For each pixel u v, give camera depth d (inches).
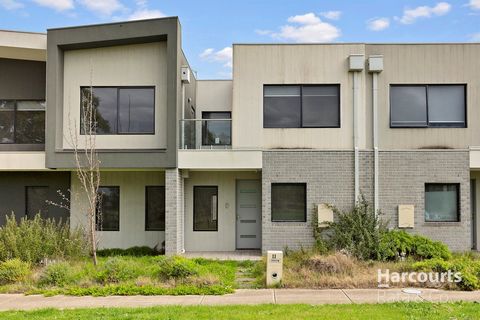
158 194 635.5
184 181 620.4
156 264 458.9
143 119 593.3
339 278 410.9
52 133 574.6
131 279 414.6
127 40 578.9
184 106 619.8
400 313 301.4
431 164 569.6
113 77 594.2
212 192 628.1
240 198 629.9
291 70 582.2
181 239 591.8
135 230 631.2
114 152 567.2
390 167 569.6
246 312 307.6
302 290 388.5
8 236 485.4
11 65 650.8
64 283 407.5
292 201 575.8
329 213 561.6
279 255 406.0
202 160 569.3
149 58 592.1
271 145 577.9
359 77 578.9
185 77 588.7
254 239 626.8
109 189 637.9
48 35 580.7
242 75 583.8
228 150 569.9
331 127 576.7
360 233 514.9
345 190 568.7
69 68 597.9
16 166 595.8
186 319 288.5
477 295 365.1
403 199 566.9
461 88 581.6
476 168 581.0
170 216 562.9
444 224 562.9
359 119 576.4
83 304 345.7
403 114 580.1
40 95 647.8
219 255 574.9
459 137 574.2
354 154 570.6
